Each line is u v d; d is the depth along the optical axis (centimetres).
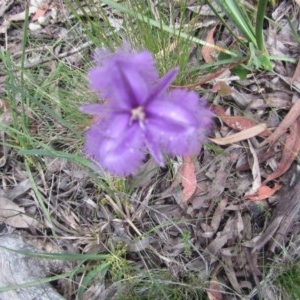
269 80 11
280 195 11
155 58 11
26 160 11
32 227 11
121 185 11
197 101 7
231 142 11
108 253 11
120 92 6
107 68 7
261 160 11
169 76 7
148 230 11
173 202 11
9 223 11
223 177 11
